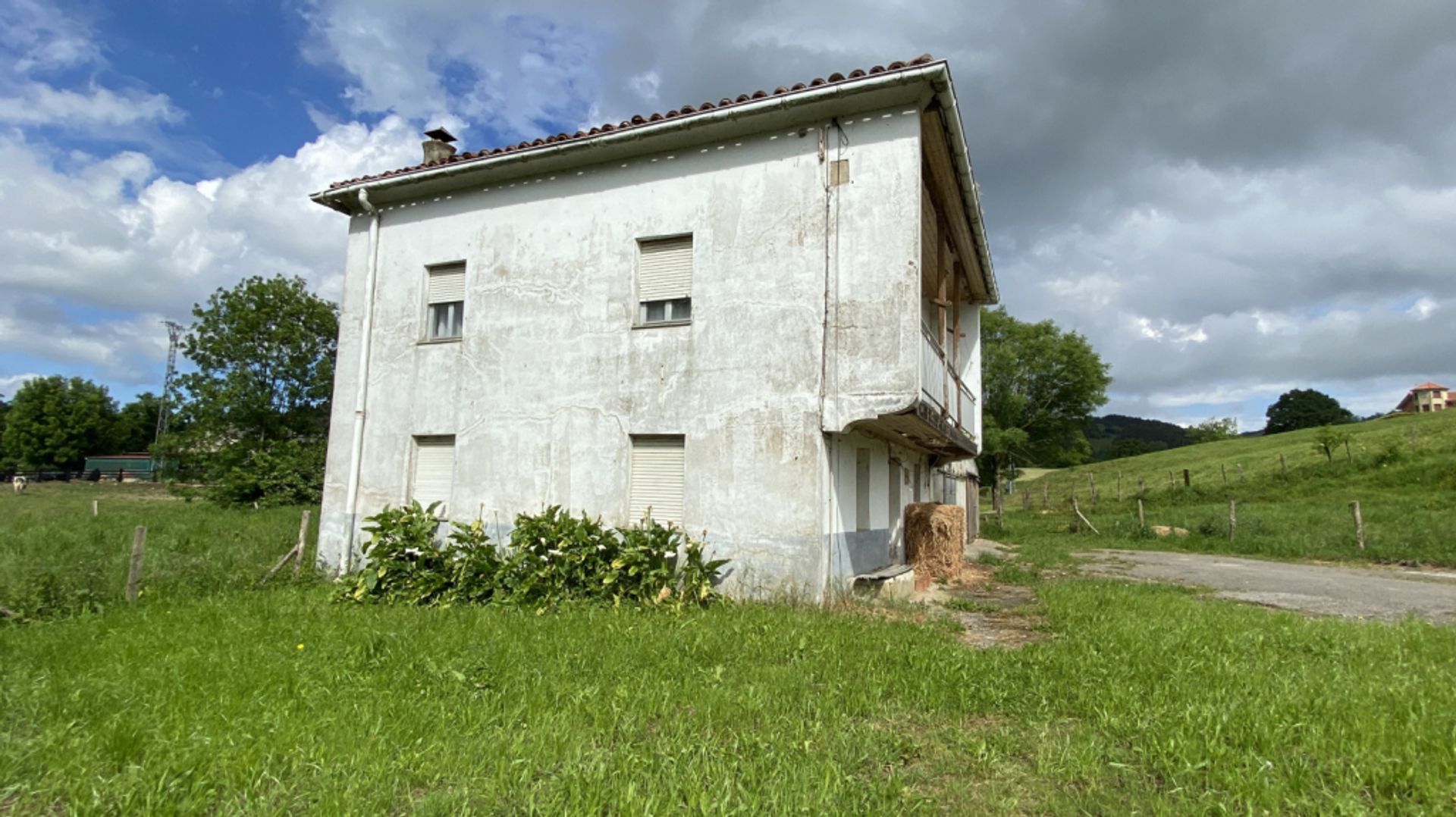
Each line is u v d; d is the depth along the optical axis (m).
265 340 31.20
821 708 4.74
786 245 9.59
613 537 9.59
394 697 4.88
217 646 6.33
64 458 71.94
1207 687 5.20
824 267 9.35
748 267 9.77
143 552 8.99
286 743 4.02
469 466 11.24
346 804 3.31
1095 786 3.66
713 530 9.48
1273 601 10.79
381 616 8.03
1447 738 4.11
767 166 9.85
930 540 12.49
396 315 12.24
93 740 4.03
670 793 3.46
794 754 3.95
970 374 17.70
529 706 4.71
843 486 9.76
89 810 3.22
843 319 9.18
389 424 12.01
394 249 12.46
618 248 10.64
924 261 12.13
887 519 12.11
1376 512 22.83
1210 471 38.16
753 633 7.01
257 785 3.53
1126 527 24.41
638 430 10.16
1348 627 7.73
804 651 6.32
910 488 14.29
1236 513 22.52
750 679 5.48
